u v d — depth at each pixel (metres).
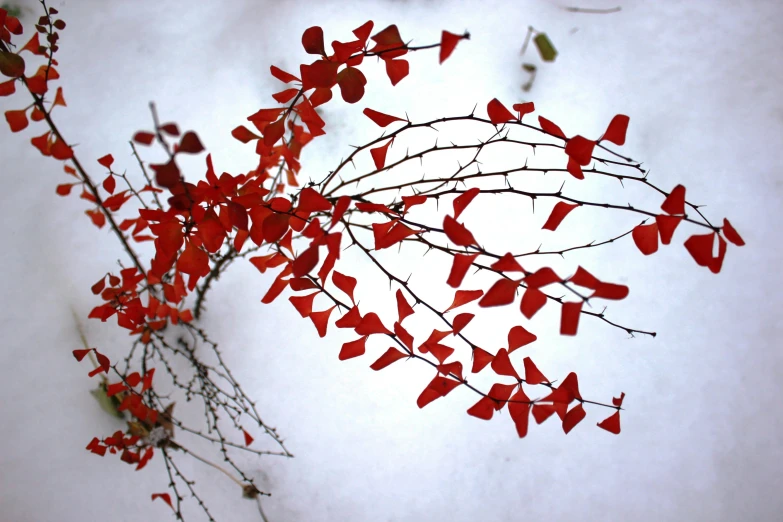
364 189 1.00
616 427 0.68
